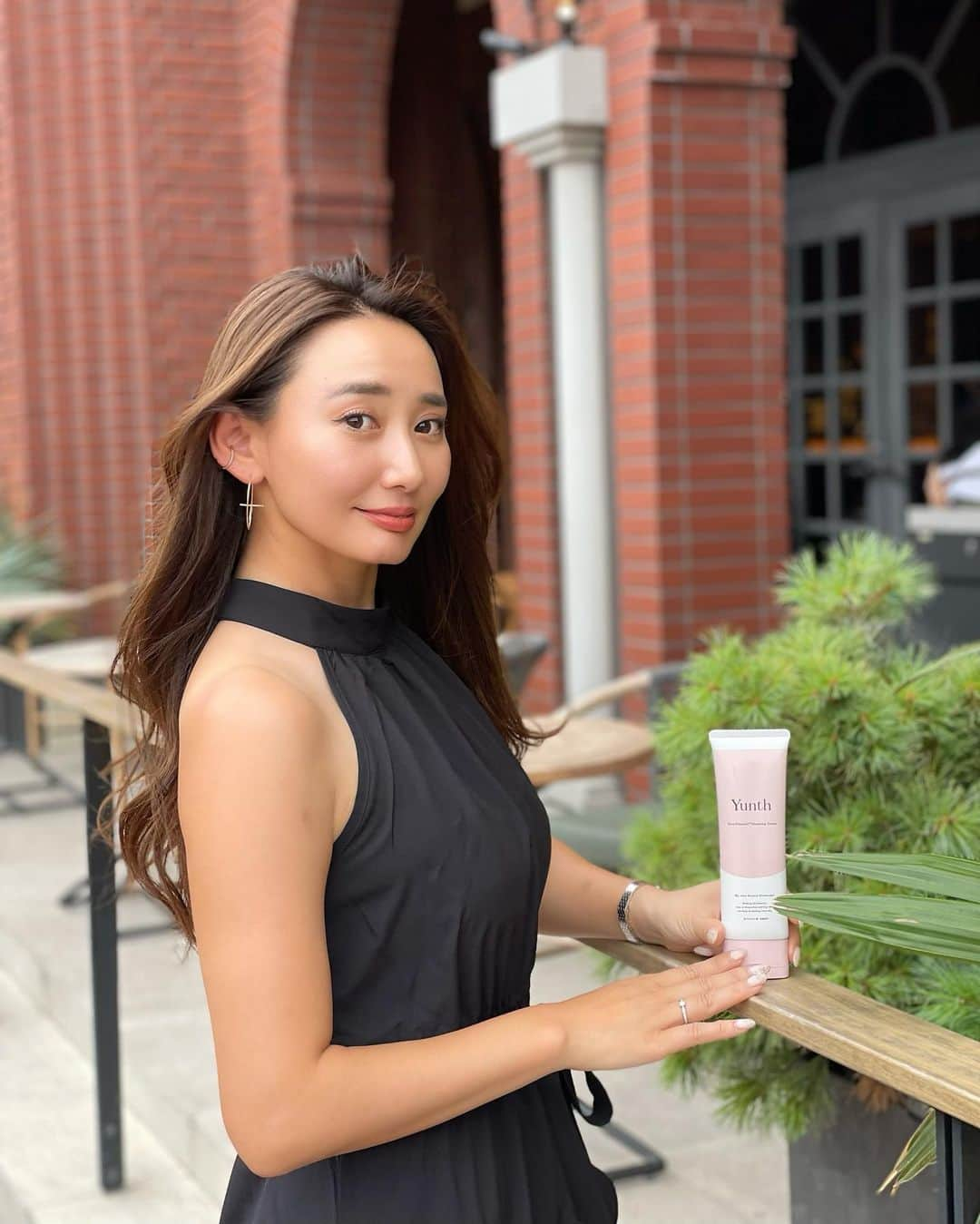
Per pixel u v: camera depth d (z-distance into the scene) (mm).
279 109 7551
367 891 1208
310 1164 1244
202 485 1277
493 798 1281
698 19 4684
